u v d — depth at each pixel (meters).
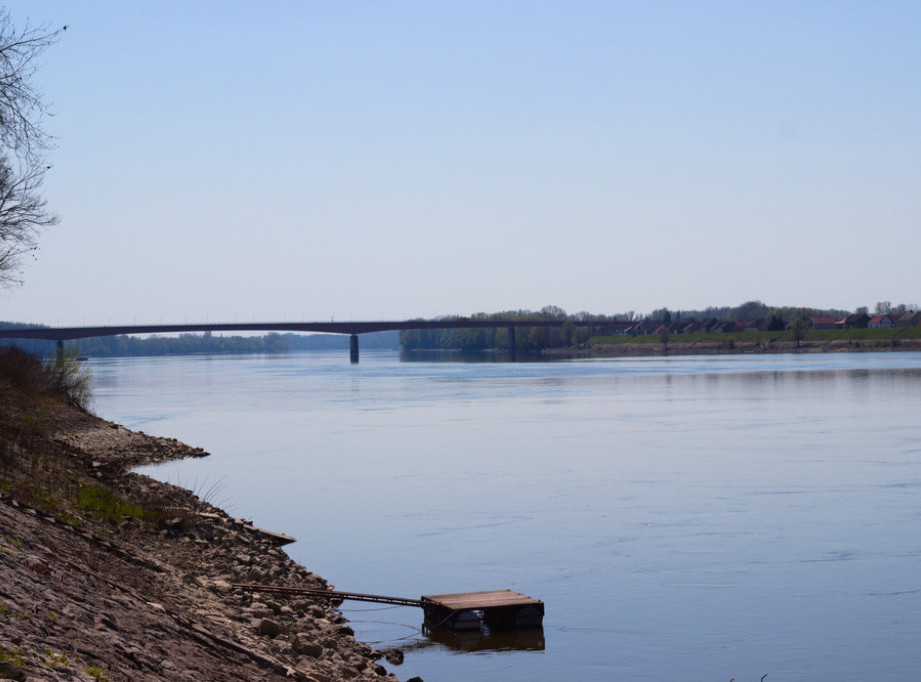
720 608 25.22
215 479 47.75
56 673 10.65
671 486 44.66
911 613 24.67
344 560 30.34
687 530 34.75
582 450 59.44
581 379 154.62
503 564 29.89
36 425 35.91
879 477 46.62
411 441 66.69
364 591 26.62
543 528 35.31
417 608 25.16
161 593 18.28
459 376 177.75
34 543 16.72
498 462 54.28
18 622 11.98
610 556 30.92
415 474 49.91
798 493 42.31
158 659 13.01
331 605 24.30
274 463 54.53
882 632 23.17
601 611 24.91
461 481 47.25
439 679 19.88
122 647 12.81
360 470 51.59
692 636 22.95
